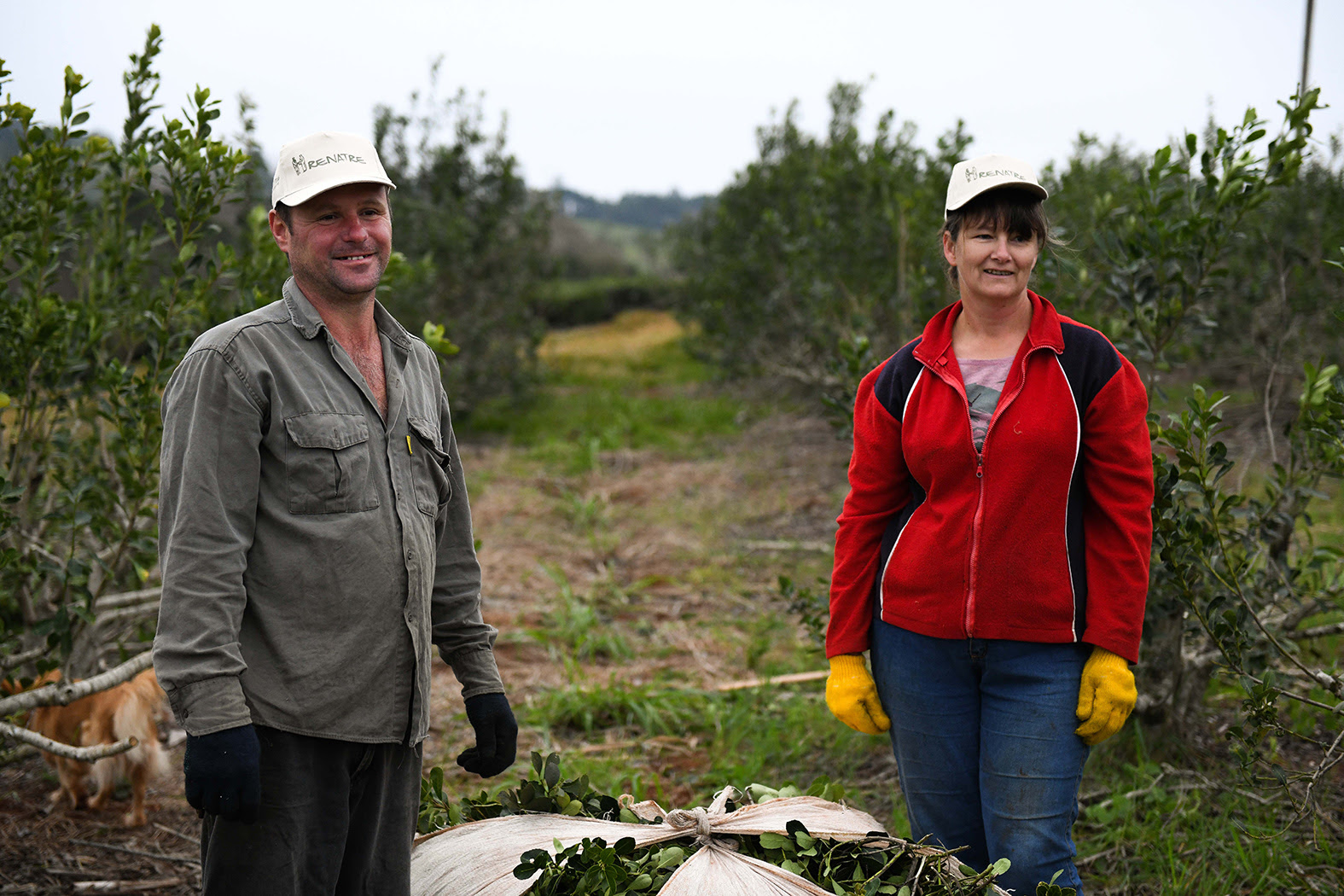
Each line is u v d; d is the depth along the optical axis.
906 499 2.50
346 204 2.04
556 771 2.71
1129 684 2.26
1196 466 2.91
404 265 4.25
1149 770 3.63
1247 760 2.88
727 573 7.00
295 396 1.96
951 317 2.42
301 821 1.96
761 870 2.25
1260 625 2.93
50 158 3.51
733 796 2.80
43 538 4.05
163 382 3.58
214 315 3.88
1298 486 3.43
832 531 7.79
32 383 3.64
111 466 4.24
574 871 2.22
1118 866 3.19
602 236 52.66
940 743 2.42
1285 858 3.01
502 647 5.71
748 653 5.33
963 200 2.31
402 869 2.18
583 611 5.90
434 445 2.18
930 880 2.25
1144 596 2.28
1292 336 7.56
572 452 11.22
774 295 11.05
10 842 3.62
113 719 3.73
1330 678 2.83
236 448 1.90
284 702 1.92
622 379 17.53
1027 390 2.27
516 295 13.84
